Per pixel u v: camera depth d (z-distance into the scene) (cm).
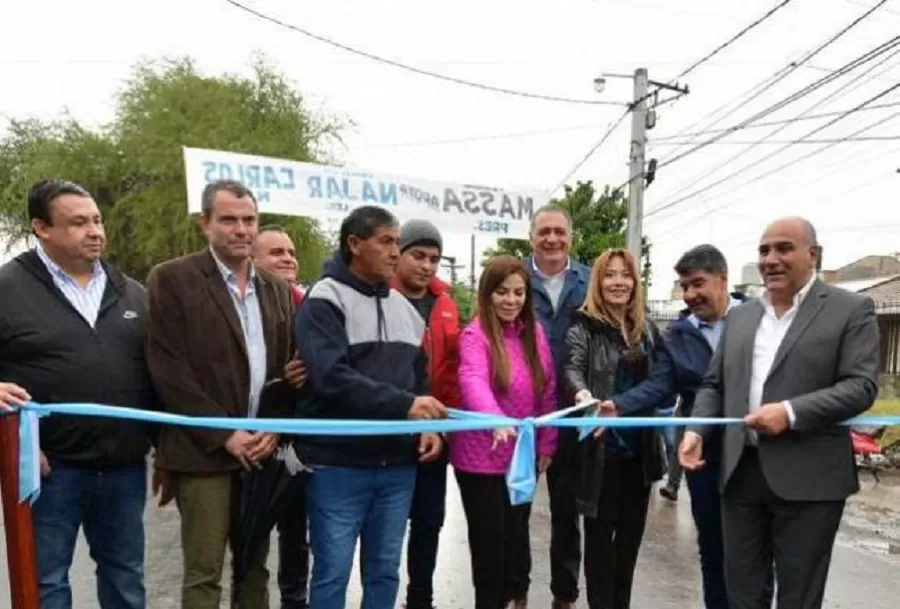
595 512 364
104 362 301
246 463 307
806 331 305
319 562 319
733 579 325
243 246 315
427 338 388
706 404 338
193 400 302
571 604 430
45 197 298
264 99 2402
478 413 332
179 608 436
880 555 589
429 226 395
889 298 2109
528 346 370
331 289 315
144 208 2236
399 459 323
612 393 381
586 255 2016
